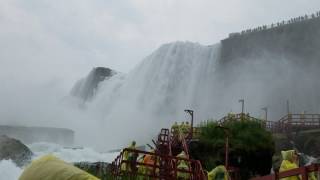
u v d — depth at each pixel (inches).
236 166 1095.0
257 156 1125.7
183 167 647.8
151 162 700.7
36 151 1573.6
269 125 1718.8
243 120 1222.9
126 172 660.7
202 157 1103.6
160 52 3843.5
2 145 1213.1
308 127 1691.7
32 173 215.2
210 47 3863.2
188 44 3863.2
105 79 4131.4
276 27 3612.2
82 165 949.2
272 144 1171.3
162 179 636.7
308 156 1512.1
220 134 1139.3
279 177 381.4
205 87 3676.2
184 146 1012.5
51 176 206.4
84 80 4468.5
